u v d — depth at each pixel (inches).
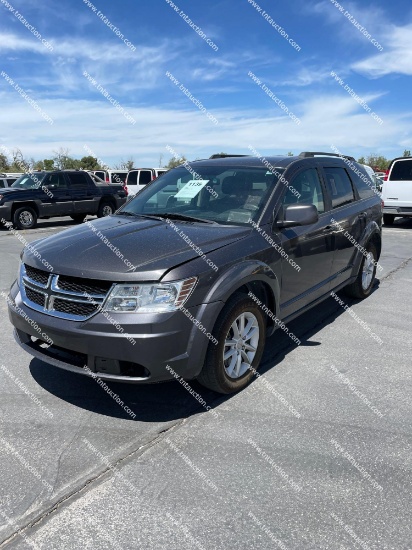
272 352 175.2
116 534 89.4
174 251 128.0
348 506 97.0
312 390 145.9
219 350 131.3
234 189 167.5
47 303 128.2
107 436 121.1
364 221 224.8
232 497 99.4
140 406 135.9
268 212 156.0
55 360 130.5
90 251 130.8
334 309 227.0
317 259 181.2
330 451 115.2
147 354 116.9
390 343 184.2
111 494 100.0
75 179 637.3
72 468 108.3
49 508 95.9
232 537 89.0
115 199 683.4
